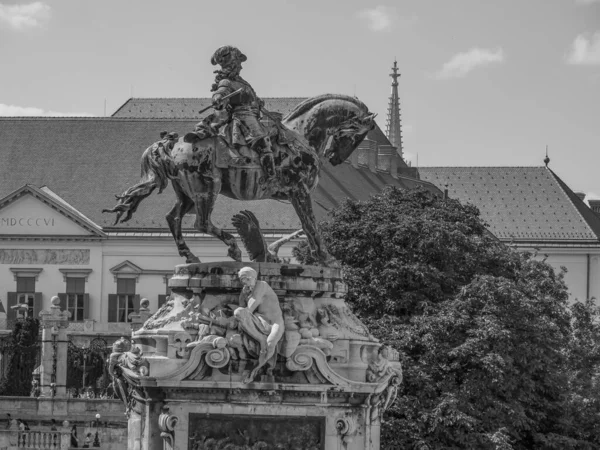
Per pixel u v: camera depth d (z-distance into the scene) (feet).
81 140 553.23
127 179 544.62
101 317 535.19
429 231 261.65
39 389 392.88
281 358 132.77
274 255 142.51
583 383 279.08
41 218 537.65
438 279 258.98
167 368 132.26
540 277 288.92
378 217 269.23
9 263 536.83
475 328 243.81
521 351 249.14
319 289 135.95
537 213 625.41
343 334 135.74
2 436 328.90
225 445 131.85
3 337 401.49
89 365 414.21
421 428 234.17
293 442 132.57
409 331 243.19
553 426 258.98
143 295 534.78
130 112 621.31
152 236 533.14
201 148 138.10
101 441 348.59
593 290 604.08
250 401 131.95
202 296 135.03
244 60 141.59
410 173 638.12
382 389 134.82
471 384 239.71
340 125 146.92
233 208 499.10
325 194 521.65
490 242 276.41
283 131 141.79
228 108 139.54
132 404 136.15
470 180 648.38
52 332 395.34
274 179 139.54
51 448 330.13
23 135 555.69
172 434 131.95
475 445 236.22
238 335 132.05
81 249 536.83
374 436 135.74
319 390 132.26
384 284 256.32
